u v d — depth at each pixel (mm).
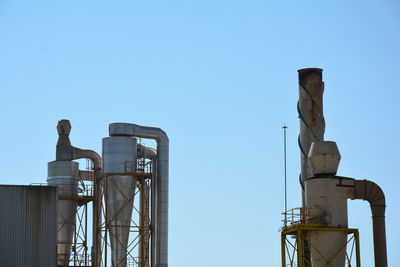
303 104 105562
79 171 126938
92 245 122562
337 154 97438
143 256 114938
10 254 94375
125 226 114938
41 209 96000
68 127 126375
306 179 97688
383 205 99188
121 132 117375
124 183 115312
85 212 124500
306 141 104812
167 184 118438
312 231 95125
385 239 99250
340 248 94750
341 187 96812
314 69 105688
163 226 117000
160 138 119562
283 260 96688
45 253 95312
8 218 94938
